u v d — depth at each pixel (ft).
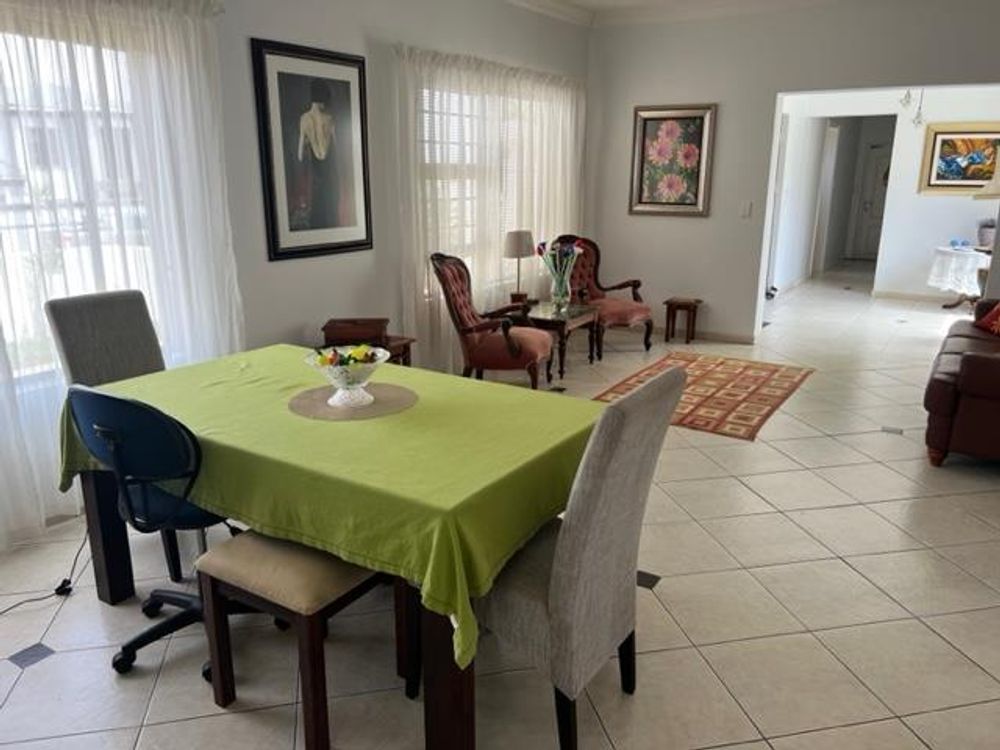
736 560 9.27
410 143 15.30
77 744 6.36
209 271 11.57
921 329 22.97
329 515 5.88
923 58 17.49
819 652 7.52
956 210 26.86
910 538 9.82
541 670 5.85
